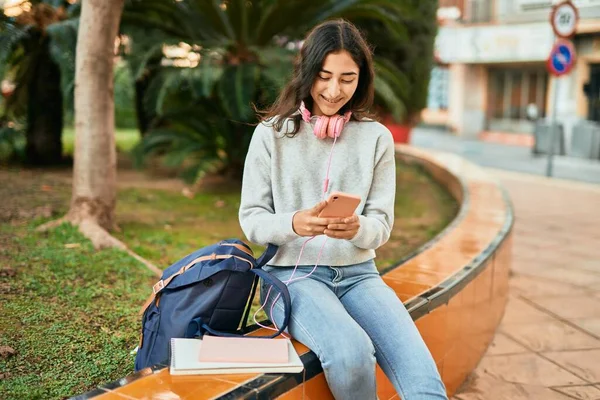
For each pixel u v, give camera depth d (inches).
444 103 893.8
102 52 182.4
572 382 129.3
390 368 82.0
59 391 96.1
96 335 117.6
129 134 575.8
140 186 294.0
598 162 541.3
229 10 274.5
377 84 270.8
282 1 268.4
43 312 125.3
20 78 342.3
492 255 147.9
